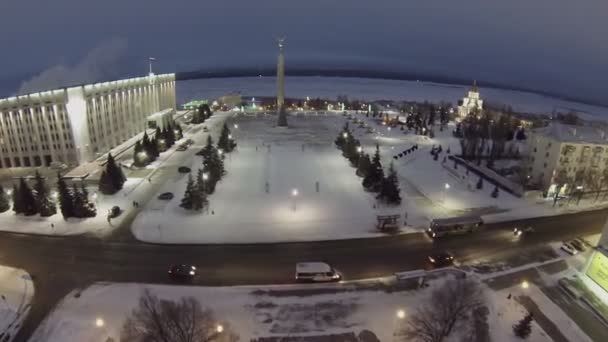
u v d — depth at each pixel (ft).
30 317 128.77
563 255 174.09
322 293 142.72
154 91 445.37
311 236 184.03
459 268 161.27
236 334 121.29
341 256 167.94
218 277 151.12
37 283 146.41
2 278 149.18
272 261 162.81
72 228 188.03
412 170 294.05
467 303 130.00
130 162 298.97
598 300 144.56
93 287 144.05
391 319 129.59
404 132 444.14
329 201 226.38
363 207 218.59
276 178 266.57
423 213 213.05
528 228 193.16
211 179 236.63
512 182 254.06
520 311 137.39
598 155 237.25
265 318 128.88
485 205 226.38
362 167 270.67
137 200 223.71
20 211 198.90
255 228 190.70
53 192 233.76
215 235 183.01
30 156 285.23
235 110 584.81
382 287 146.92
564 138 237.45
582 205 229.45
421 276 149.69
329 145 367.66
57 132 282.15
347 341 119.65
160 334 113.09
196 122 467.52
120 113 358.23
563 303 143.33
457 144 386.11
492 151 314.96
